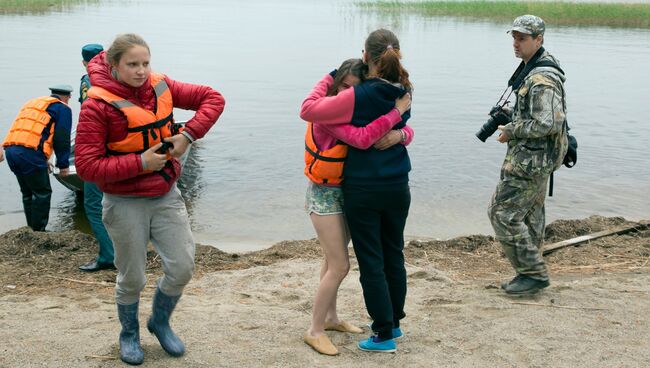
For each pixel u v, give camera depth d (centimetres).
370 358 418
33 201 780
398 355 421
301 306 518
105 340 430
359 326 471
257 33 3381
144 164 357
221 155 1212
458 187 1046
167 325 411
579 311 498
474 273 626
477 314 494
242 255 692
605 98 1802
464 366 410
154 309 406
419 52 2705
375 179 396
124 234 375
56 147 738
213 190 1016
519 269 532
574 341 445
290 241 744
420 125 1459
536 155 509
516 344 439
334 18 4466
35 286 584
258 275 610
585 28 3762
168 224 384
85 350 413
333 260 418
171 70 2117
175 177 381
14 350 412
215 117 378
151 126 363
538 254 529
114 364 397
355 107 387
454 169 1141
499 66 2373
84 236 701
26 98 1590
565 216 931
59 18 3719
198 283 593
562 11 4134
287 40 3072
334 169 402
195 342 433
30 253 664
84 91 658
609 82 2050
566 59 2502
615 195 1026
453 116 1552
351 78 404
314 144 407
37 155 764
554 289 548
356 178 397
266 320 475
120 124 358
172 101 383
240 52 2597
